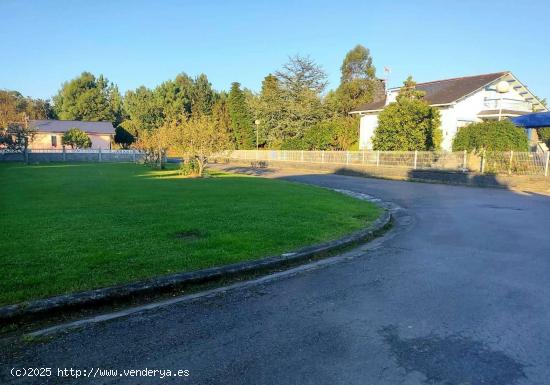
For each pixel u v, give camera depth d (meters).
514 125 18.92
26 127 34.47
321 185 17.34
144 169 25.28
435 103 28.23
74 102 66.19
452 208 10.72
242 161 36.94
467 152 18.38
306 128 40.34
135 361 2.88
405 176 20.19
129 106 72.31
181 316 3.70
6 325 3.45
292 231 6.95
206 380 2.65
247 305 3.97
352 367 2.81
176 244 5.84
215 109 50.72
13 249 5.44
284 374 2.72
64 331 3.37
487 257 5.80
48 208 9.09
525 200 12.23
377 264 5.48
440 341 3.21
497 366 2.84
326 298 4.17
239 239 6.25
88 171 23.00
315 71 42.94
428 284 4.62
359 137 34.53
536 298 4.15
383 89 50.00
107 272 4.54
